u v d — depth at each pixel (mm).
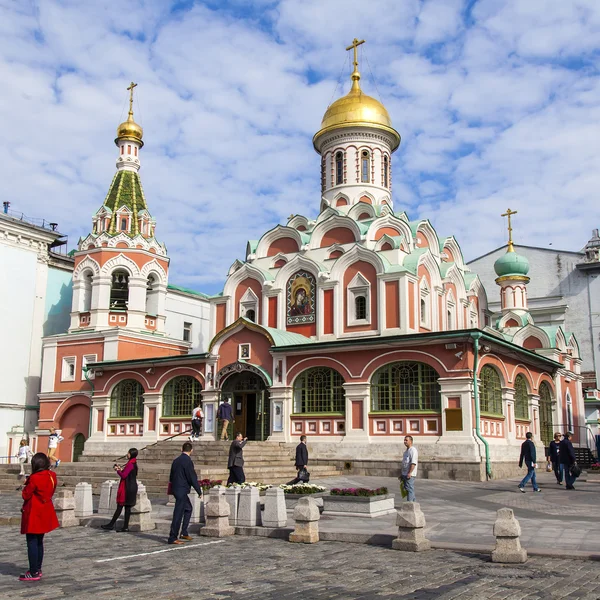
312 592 10148
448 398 29641
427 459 29422
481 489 25328
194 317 57469
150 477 26797
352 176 44312
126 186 46125
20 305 46344
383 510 17906
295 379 33906
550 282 59469
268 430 34438
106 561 12836
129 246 44031
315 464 31969
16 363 45656
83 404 42438
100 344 42469
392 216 39375
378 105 45344
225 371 35875
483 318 46719
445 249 45125
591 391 52469
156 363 38469
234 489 16734
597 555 12297
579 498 22484
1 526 18859
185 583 10875
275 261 40875
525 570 11508
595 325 56812
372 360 31766
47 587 10664
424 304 37281
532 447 25109
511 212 48094
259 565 12289
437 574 11266
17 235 46469
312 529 14836
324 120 45594
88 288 44656
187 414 37719
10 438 44344
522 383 36469
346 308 36625
